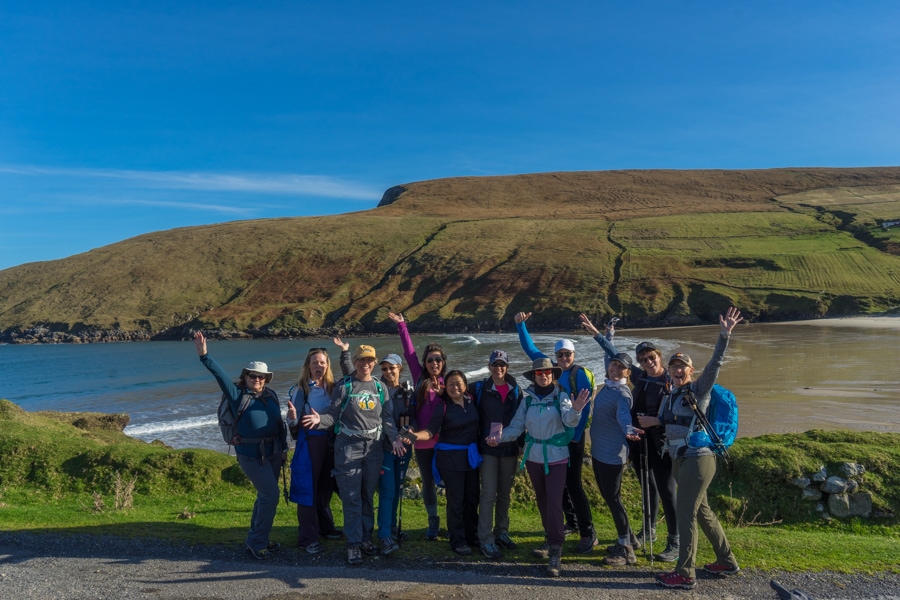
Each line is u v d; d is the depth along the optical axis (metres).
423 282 119.75
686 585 5.41
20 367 61.12
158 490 9.39
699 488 5.58
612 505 6.26
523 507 8.72
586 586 5.50
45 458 10.02
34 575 5.61
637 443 6.70
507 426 6.49
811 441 9.20
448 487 6.50
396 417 6.68
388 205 195.25
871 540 6.89
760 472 8.58
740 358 41.56
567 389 6.93
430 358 6.76
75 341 108.88
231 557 6.21
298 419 6.50
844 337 54.91
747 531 7.32
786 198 160.62
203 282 132.00
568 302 98.69
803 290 89.75
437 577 5.69
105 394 38.94
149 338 111.06
